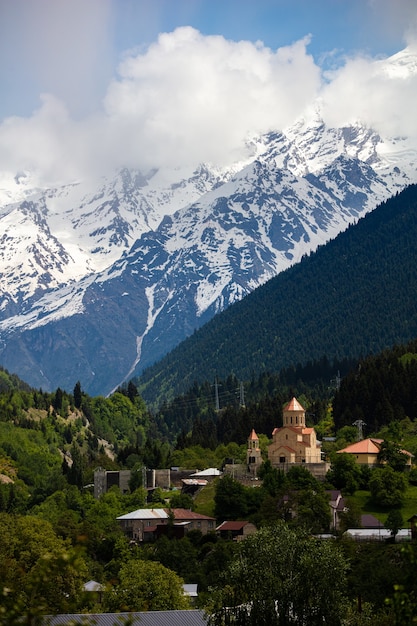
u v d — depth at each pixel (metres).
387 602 97.12
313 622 166.62
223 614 170.88
